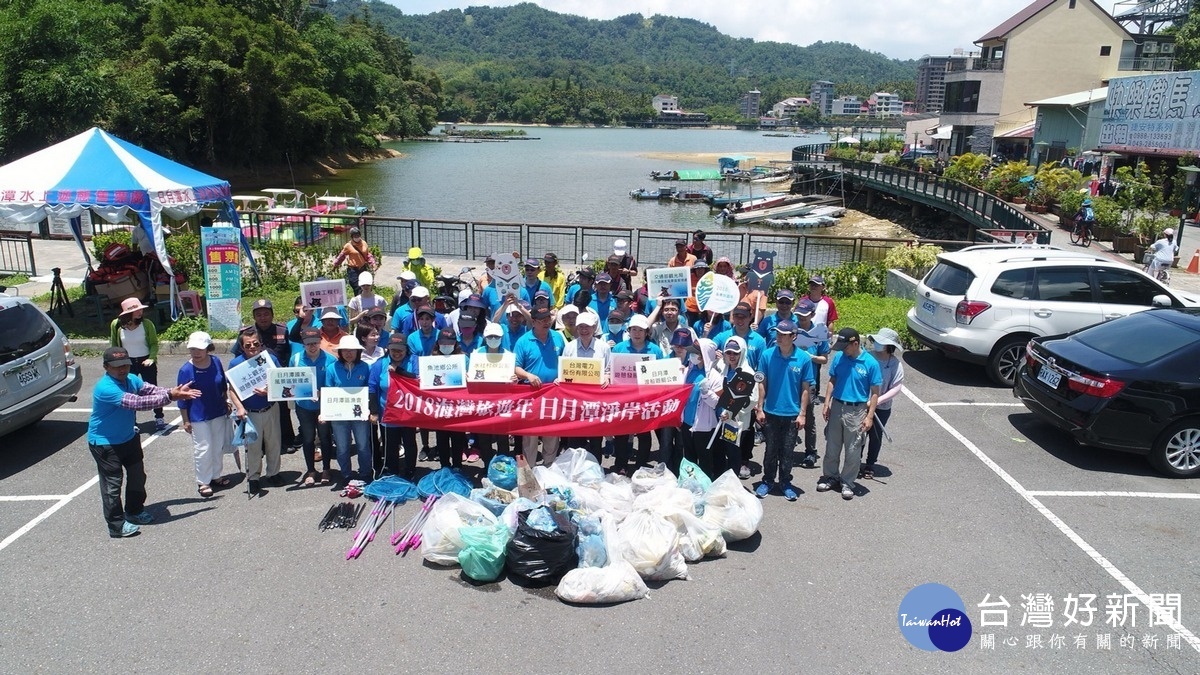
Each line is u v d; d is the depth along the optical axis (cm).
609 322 916
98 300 1408
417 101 14325
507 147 12056
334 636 567
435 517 672
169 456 891
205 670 532
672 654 552
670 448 823
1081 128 4238
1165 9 5428
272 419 804
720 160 7625
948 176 4194
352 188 5984
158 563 662
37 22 3759
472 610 601
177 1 5962
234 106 5938
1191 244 2458
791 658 550
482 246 2775
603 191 5953
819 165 5762
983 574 658
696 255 1223
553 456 841
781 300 927
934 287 1200
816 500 794
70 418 1023
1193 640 577
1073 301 1119
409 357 841
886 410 828
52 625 578
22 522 736
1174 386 833
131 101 5097
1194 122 2845
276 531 719
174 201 1416
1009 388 1142
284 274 1739
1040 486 825
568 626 582
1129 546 706
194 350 756
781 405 778
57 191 1335
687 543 667
